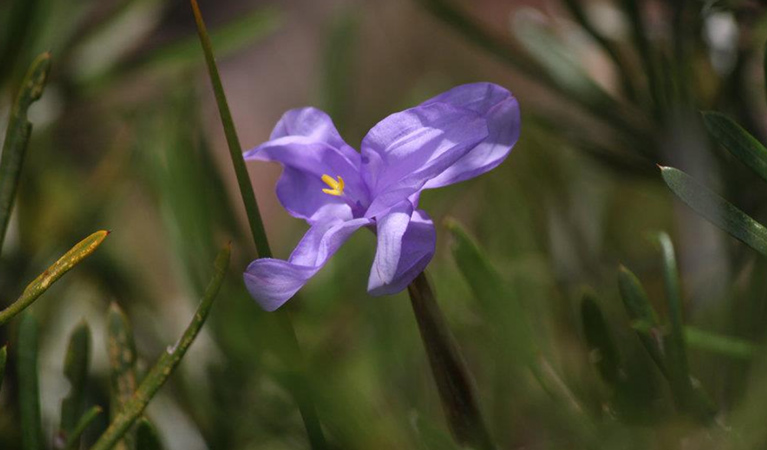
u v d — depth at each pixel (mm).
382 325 467
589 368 442
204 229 458
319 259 363
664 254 387
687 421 385
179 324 500
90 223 521
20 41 494
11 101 505
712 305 420
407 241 366
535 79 476
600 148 468
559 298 466
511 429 445
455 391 380
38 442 398
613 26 489
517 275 475
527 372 443
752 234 370
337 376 447
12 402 455
